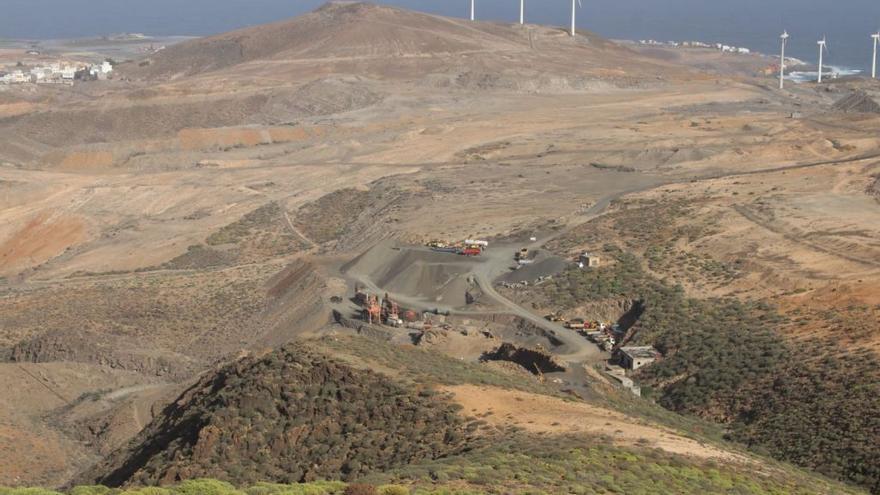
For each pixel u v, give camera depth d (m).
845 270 121.69
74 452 97.69
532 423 70.56
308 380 77.06
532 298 129.38
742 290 121.69
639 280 129.00
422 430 70.06
